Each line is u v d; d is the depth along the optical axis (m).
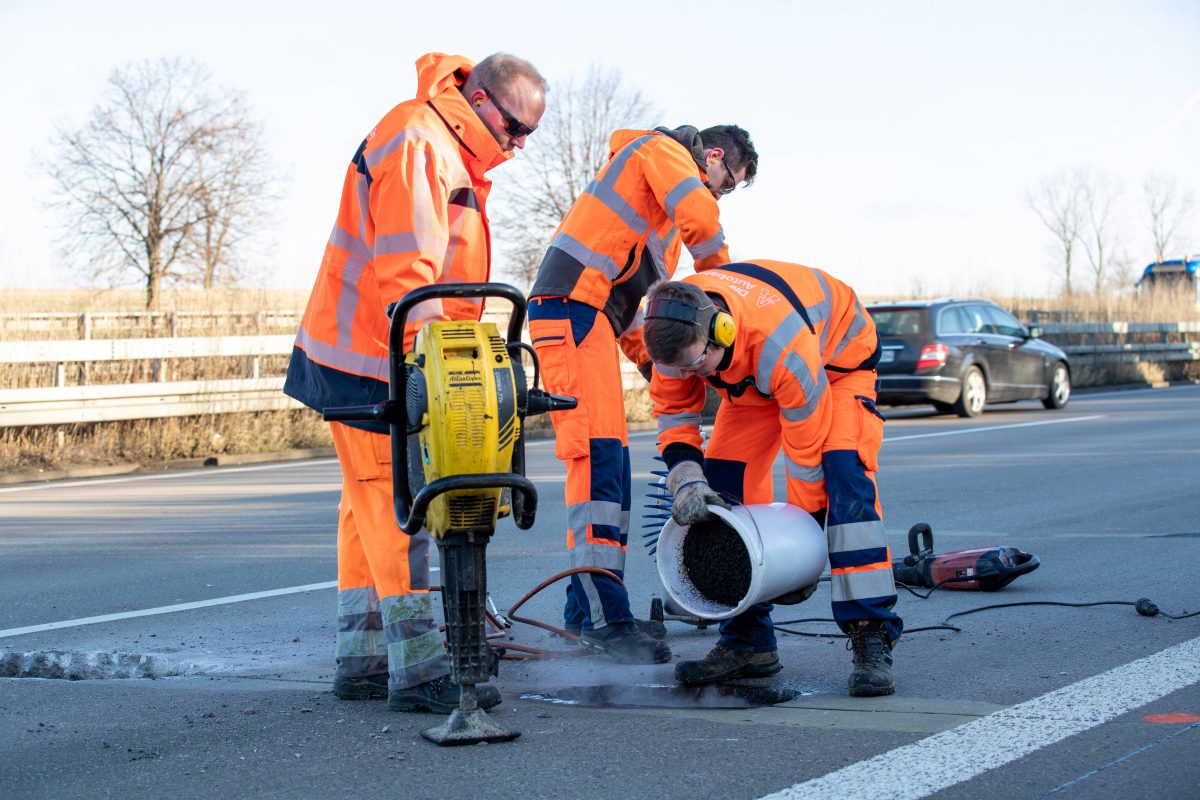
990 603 5.25
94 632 5.21
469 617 3.32
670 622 5.31
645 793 2.91
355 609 3.90
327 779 3.10
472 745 3.34
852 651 4.31
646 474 10.31
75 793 3.06
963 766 3.03
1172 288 32.66
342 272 3.72
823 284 3.96
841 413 3.91
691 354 3.52
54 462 11.76
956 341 16.42
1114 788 2.85
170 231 31.14
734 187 4.99
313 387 3.77
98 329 15.07
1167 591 5.36
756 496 4.18
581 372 4.75
